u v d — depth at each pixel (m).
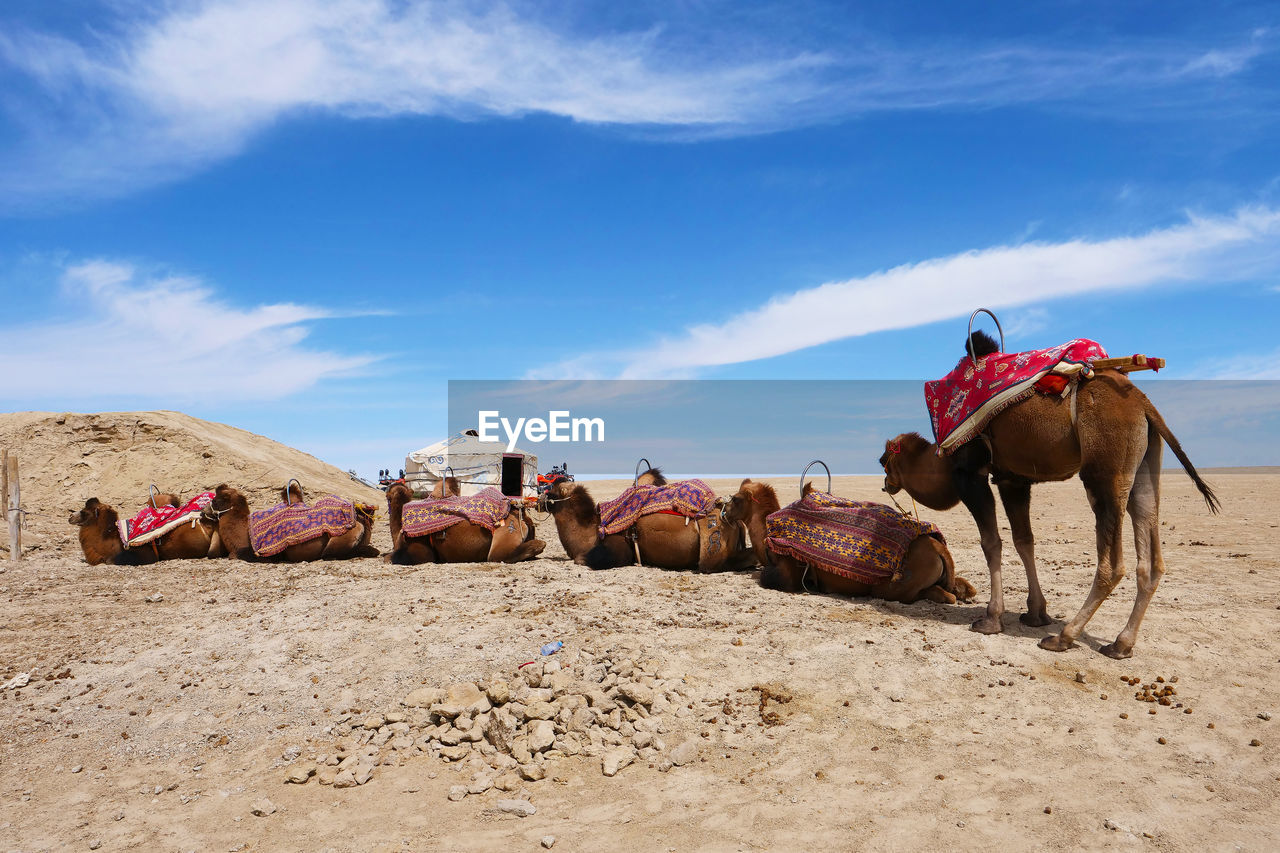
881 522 8.57
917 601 8.59
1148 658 6.95
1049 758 5.45
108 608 9.41
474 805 5.18
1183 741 5.64
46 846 4.91
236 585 10.29
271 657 7.37
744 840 4.63
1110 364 6.90
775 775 5.34
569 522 11.04
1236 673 6.70
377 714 6.32
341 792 5.42
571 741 5.77
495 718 5.95
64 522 18.44
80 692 6.99
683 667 6.69
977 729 5.82
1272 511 17.41
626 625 7.60
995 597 7.58
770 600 8.58
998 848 4.48
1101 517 6.92
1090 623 7.89
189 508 12.80
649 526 10.25
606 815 4.97
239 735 6.21
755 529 10.05
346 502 12.24
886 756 5.51
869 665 6.72
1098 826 4.68
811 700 6.23
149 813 5.27
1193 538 13.54
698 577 9.80
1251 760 5.39
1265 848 4.44
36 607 9.56
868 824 4.74
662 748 5.71
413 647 7.29
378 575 10.34
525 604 8.39
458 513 11.06
